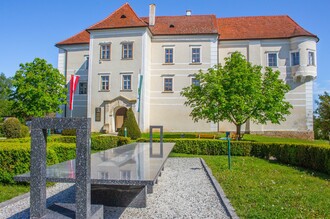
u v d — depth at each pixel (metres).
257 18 34.19
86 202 4.10
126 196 6.24
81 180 4.12
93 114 29.17
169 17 33.59
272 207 5.81
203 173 10.38
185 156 15.27
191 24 31.75
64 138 18.36
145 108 28.69
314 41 29.89
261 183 8.21
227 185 7.98
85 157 4.13
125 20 29.56
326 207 5.85
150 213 5.86
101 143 17.91
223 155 15.85
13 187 7.84
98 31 29.59
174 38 30.61
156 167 5.95
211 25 31.27
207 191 7.67
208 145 16.17
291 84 30.42
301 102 30.09
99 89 29.25
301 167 11.73
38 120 4.30
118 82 28.98
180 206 6.33
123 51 29.14
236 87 19.06
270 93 19.36
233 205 6.10
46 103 28.23
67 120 4.22
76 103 32.88
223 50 31.58
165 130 29.97
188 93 21.73
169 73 30.44
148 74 29.95
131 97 28.61
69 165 5.98
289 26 32.12
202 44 30.36
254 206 5.97
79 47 33.66
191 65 30.30
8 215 5.64
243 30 32.50
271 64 30.84
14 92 29.06
